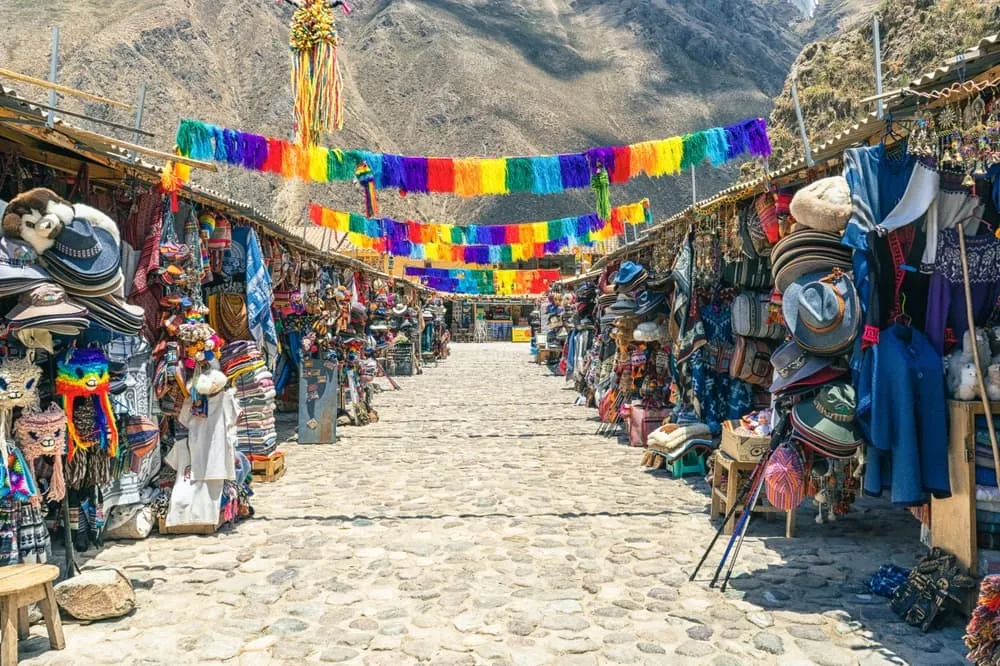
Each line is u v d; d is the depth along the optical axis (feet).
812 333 13.51
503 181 26.71
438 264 117.70
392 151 448.24
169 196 17.48
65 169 16.05
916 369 12.83
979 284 13.20
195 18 461.37
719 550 17.02
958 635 12.41
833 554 16.75
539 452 30.17
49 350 12.75
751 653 11.78
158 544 17.58
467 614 13.34
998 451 12.23
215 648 11.97
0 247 12.25
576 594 14.32
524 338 150.41
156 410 18.33
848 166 13.04
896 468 12.62
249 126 416.67
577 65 573.33
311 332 32.12
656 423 30.99
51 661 11.50
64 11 414.62
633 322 30.89
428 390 55.98
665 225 27.27
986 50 10.23
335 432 32.50
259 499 22.22
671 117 519.19
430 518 19.95
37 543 13.09
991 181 12.39
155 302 18.10
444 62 510.58
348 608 13.65
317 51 20.57
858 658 11.59
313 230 98.73
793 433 14.29
